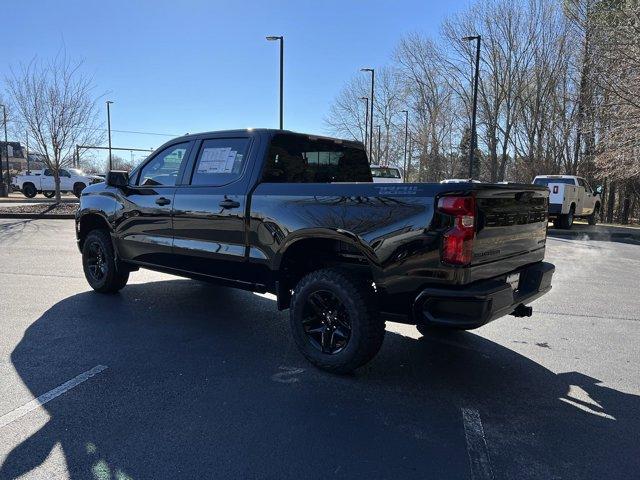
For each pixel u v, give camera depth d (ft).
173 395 12.44
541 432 11.07
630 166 58.59
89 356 14.89
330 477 9.25
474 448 10.35
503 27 109.40
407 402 12.42
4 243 38.06
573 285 27.09
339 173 18.92
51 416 11.24
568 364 15.23
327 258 15.43
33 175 102.99
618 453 10.25
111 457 9.70
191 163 17.74
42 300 21.15
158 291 23.24
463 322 11.92
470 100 122.83
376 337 13.32
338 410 11.90
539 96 106.73
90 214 21.86
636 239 52.08
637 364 15.30
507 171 124.36
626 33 53.21
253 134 16.24
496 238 12.85
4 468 9.27
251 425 11.05
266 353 15.52
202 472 9.29
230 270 16.61
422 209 12.09
